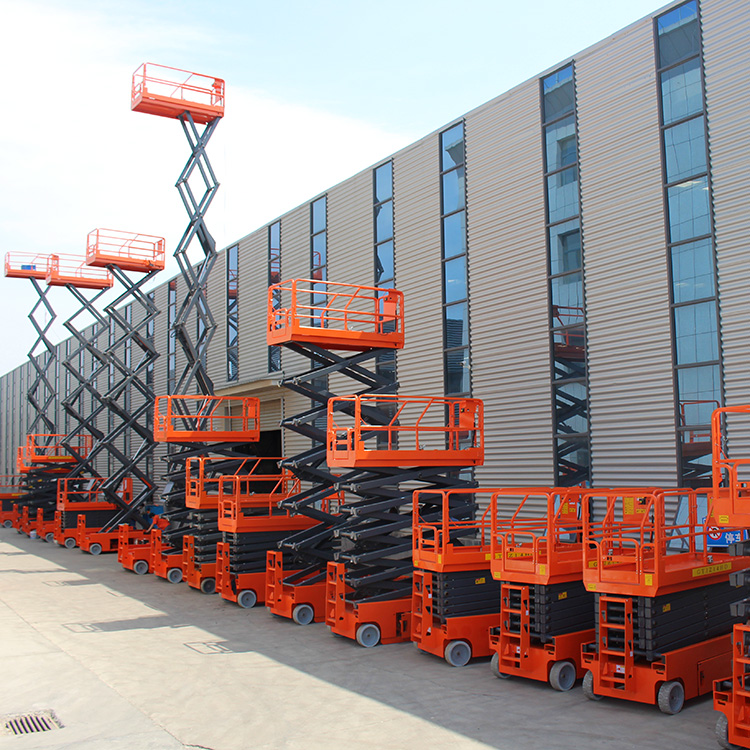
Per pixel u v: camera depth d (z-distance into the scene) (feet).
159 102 69.00
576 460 51.75
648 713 27.27
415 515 37.55
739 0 43.73
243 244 97.04
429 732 25.58
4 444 240.94
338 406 48.44
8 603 53.26
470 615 35.70
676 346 46.03
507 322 57.67
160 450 120.37
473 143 61.87
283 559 51.90
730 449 42.60
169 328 121.08
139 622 46.14
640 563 27.50
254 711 28.25
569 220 53.31
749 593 29.81
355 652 37.91
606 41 51.34
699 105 45.65
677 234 46.42
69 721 27.43
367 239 73.61
